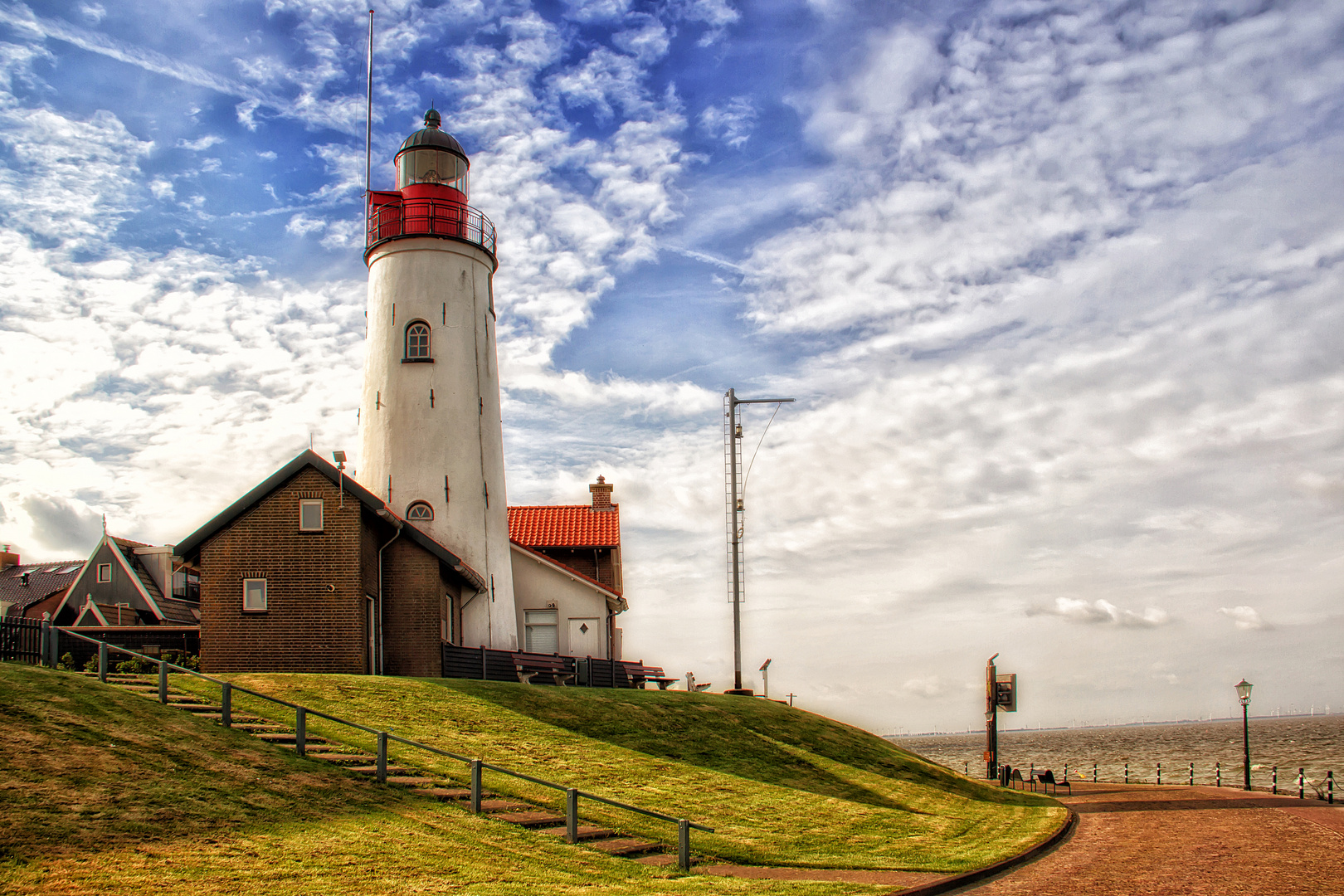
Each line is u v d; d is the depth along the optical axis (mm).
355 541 27906
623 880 14117
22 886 10641
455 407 35062
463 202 37219
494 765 19781
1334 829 21844
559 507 48406
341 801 15461
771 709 32125
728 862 16328
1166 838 20453
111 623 40625
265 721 19156
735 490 36438
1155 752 116562
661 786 21062
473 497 34844
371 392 35438
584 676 34375
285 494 28141
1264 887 14648
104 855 11781
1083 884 15039
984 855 17609
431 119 38656
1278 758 93312
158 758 15227
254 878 11891
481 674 30953
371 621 28938
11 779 13164
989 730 35062
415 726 21391
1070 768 81438
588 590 40625
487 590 34562
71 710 16203
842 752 28922
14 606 53781
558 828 16516
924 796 25375
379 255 36188
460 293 36000
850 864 16547
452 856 13938
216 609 27578
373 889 12133
